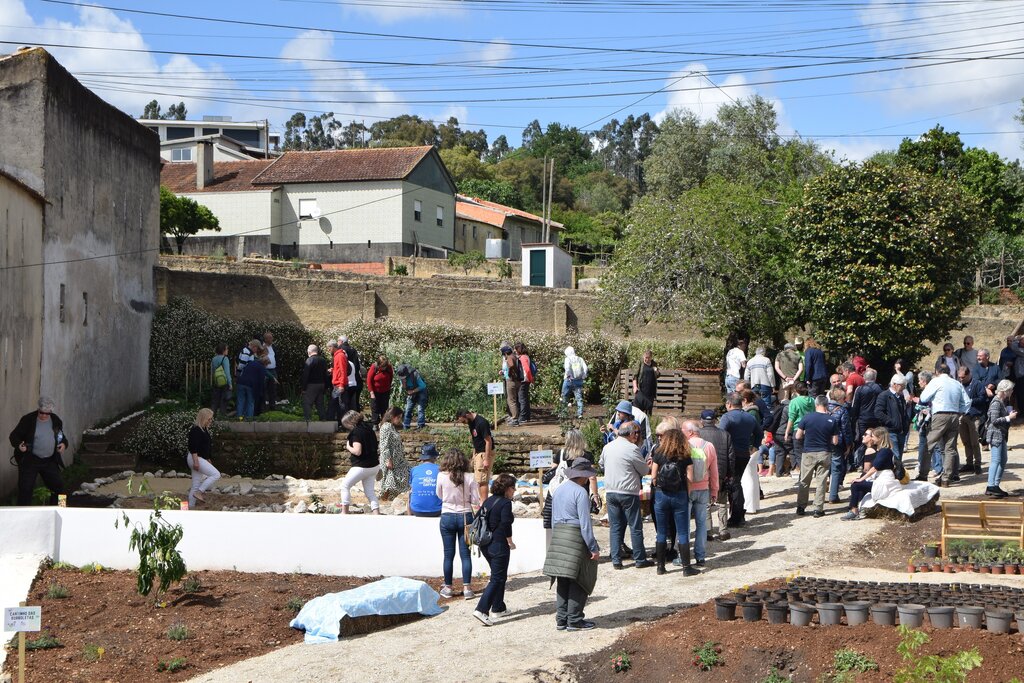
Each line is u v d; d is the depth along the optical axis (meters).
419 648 10.39
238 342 26.06
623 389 24.88
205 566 13.21
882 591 10.36
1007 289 35.47
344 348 21.95
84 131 20.34
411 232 43.34
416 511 13.77
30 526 12.91
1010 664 8.43
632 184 90.50
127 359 23.42
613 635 10.23
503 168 80.62
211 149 44.09
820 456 14.63
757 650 9.27
